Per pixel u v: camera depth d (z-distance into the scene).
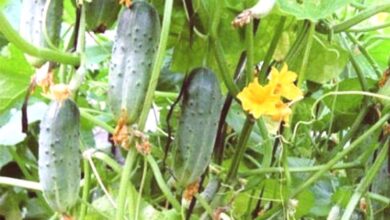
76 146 0.84
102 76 1.49
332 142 1.41
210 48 0.97
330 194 1.30
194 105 0.86
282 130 1.08
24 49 0.81
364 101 1.17
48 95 0.85
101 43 1.32
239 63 1.05
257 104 0.89
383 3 1.05
